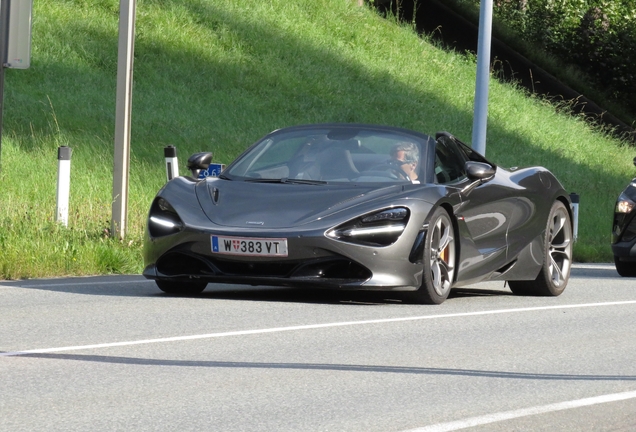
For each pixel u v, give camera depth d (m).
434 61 71.38
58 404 10.54
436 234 18.95
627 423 10.45
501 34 88.06
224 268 18.20
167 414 10.23
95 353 13.25
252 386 11.62
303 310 17.61
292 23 66.81
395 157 20.17
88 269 23.19
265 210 18.41
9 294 18.92
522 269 21.56
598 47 91.88
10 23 27.16
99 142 41.88
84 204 30.06
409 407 10.85
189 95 53.00
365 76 65.06
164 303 17.97
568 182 58.91
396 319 17.03
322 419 10.20
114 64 51.91
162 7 60.50
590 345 15.38
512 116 68.69
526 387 12.13
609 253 36.59
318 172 19.88
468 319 17.53
